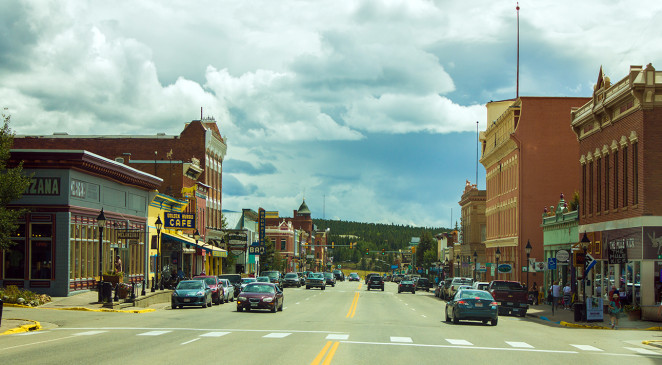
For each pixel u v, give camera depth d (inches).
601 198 1697.8
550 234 2253.9
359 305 1893.5
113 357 643.5
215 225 3176.7
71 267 1567.4
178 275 2154.3
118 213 1877.5
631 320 1379.2
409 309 1764.3
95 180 1712.6
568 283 2018.9
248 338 859.4
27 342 780.0
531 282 2541.8
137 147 2878.9
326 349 745.0
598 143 1727.4
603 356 776.3
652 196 1400.1
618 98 1518.2
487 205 3329.2
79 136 2910.9
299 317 1336.1
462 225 4087.1
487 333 1052.5
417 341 881.5
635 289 1433.3
